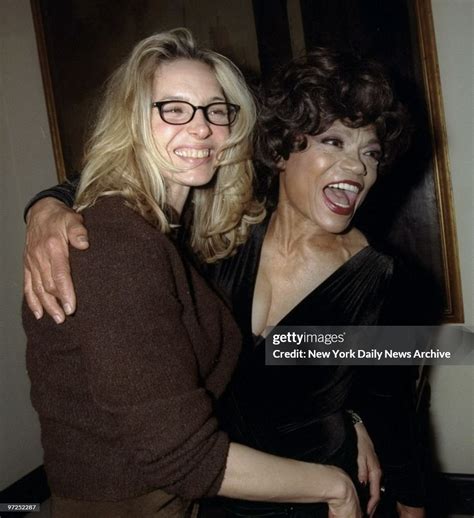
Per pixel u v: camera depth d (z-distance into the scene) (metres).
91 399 0.87
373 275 1.32
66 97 2.83
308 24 2.51
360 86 1.15
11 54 2.91
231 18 2.60
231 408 1.28
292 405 1.30
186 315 0.91
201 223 1.30
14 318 2.84
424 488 1.49
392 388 1.40
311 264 1.31
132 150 1.01
